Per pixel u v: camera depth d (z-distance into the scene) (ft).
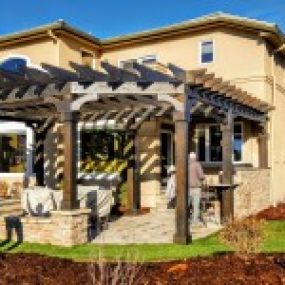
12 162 71.41
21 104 45.88
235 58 67.97
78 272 28.71
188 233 40.01
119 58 75.61
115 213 59.16
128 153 62.80
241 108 57.16
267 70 67.67
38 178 66.08
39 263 31.12
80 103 40.78
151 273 28.22
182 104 40.16
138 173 61.26
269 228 48.65
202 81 41.52
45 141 67.77
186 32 70.90
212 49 69.72
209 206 55.83
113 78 40.22
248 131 67.56
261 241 31.40
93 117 61.98
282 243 39.86
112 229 47.62
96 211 48.01
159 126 63.62
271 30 64.13
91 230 46.96
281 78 76.07
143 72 40.09
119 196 61.98
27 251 37.63
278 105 73.56
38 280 26.89
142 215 57.88
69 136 40.50
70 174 40.29
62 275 27.94
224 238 31.78
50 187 67.31
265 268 28.76
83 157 66.23
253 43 66.90
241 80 67.46
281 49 69.97
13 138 71.41
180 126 40.11
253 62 66.85
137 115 58.90
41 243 40.57
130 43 74.33
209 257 32.94
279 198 73.26
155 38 72.74
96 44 74.69
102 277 24.93
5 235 42.65
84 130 66.18
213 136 68.59
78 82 40.55
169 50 72.54
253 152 67.31
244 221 31.99
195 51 70.69
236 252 32.12
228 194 51.96
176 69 39.91
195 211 49.88
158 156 63.10
